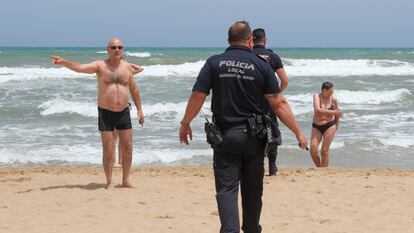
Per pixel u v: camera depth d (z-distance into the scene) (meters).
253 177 4.64
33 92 24.30
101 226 6.46
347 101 23.84
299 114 19.56
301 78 33.19
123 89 8.37
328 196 8.25
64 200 7.85
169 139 15.36
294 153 13.91
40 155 13.33
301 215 7.10
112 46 8.14
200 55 56.62
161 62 42.00
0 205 7.54
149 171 10.95
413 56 64.50
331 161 13.41
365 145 14.97
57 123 17.94
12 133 16.11
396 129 17.34
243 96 4.47
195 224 6.58
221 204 4.43
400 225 6.61
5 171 10.97
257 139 4.49
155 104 20.50
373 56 64.31
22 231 6.21
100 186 8.95
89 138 15.43
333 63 44.25
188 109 4.57
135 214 7.06
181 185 9.06
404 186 9.05
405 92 24.67
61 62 7.87
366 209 7.45
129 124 8.61
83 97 22.94
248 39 4.64
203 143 14.80
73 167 12.03
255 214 4.75
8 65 39.34
